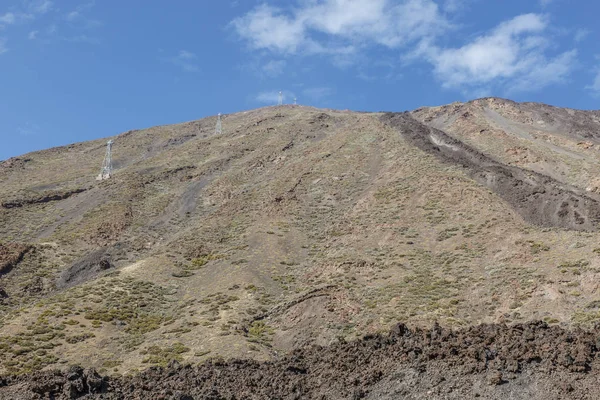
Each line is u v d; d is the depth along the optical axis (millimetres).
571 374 27031
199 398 30875
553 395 26000
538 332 32094
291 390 31547
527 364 28406
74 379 32656
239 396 31422
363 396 29188
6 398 31375
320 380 32125
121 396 31875
